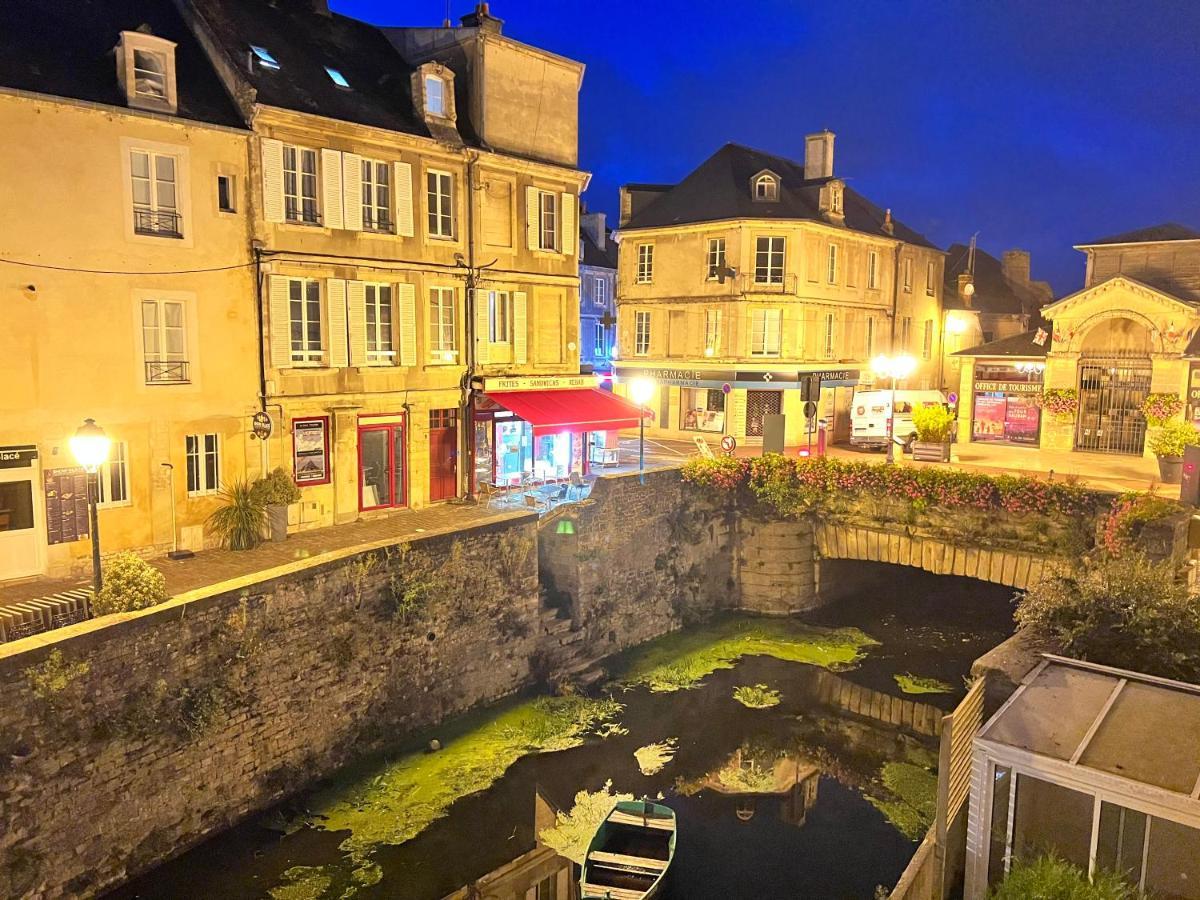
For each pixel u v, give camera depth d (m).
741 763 17.30
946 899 10.88
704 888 13.28
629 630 22.78
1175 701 10.84
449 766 16.31
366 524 20.47
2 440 15.17
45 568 15.86
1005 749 9.85
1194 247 28.05
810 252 34.03
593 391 26.22
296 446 19.64
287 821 14.22
